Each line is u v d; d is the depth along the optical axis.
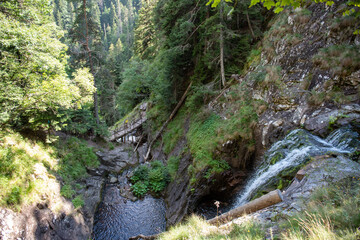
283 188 6.64
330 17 9.67
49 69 10.16
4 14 8.53
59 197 10.27
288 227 3.51
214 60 13.87
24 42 8.06
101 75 20.22
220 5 11.62
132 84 23.19
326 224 2.87
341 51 8.74
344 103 8.12
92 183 14.41
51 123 12.62
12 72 9.19
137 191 14.34
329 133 7.81
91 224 11.24
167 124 19.05
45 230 8.18
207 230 4.98
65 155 13.98
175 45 15.52
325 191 4.29
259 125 10.44
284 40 11.05
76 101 12.30
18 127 11.52
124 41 67.44
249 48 13.91
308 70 9.64
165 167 15.37
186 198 10.75
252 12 12.63
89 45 19.78
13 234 6.87
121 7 107.38
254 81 11.70
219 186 10.34
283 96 9.92
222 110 12.60
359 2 2.95
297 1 2.65
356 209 3.12
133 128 24.53
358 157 5.94
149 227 11.30
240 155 10.52
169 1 15.27
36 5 9.59
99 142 20.48
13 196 7.66
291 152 7.62
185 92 17.81
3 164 8.45
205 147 11.33
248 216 4.95
